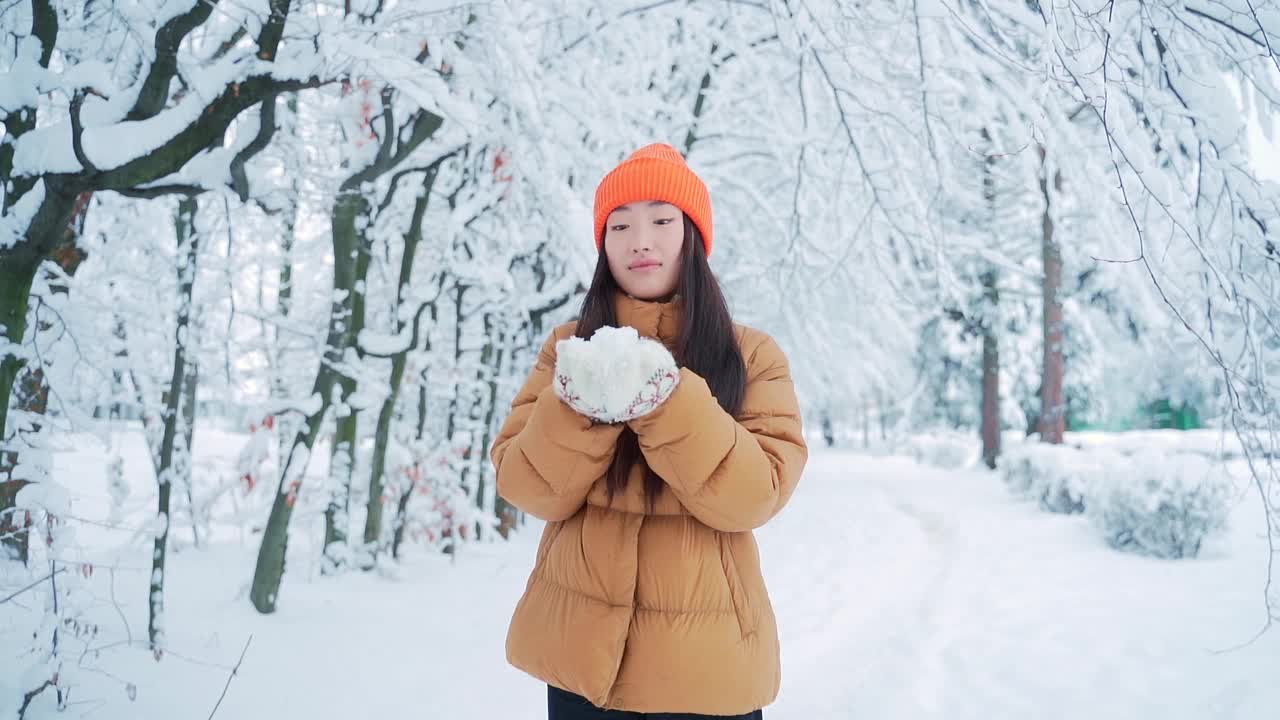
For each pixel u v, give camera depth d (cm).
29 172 240
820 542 729
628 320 137
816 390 1000
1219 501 634
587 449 114
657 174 133
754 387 134
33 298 291
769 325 881
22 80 236
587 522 129
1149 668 355
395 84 279
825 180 529
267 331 565
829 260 565
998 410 1681
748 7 555
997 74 316
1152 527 648
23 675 240
